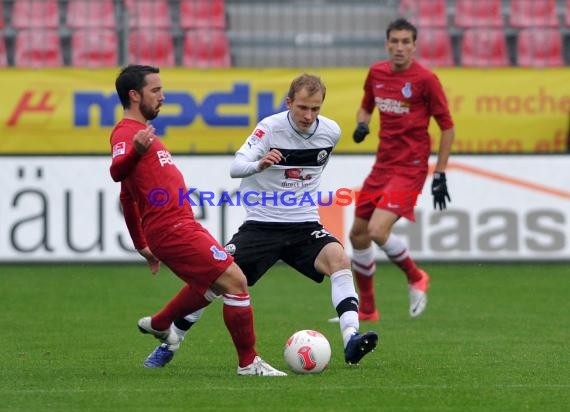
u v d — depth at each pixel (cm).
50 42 5612
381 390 2261
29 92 5203
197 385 2316
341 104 5225
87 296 4162
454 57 5738
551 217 5125
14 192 5028
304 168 2636
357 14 5809
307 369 2456
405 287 4534
